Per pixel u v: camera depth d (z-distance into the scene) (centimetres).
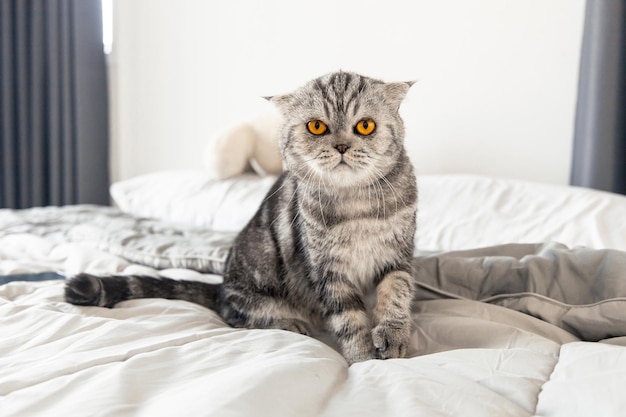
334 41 262
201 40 304
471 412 68
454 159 242
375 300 130
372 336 110
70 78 323
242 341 97
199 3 301
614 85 193
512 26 223
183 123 318
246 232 140
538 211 174
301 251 127
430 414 66
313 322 135
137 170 340
